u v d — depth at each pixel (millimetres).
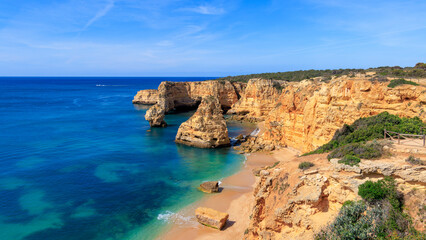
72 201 35406
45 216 31469
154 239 27859
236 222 30734
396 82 34594
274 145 60812
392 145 20156
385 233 15211
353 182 17250
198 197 37156
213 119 65812
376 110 35312
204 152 60250
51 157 53594
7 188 38594
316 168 19609
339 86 40469
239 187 40344
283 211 18859
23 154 54938
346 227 15789
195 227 29906
